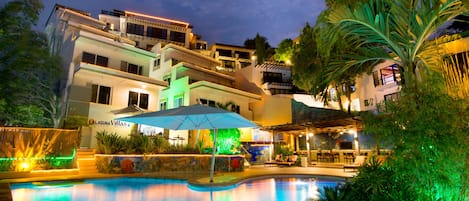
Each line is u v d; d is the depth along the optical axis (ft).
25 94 52.49
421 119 11.57
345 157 60.54
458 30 42.57
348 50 24.22
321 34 22.98
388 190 13.19
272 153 69.87
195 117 34.12
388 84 79.71
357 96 91.40
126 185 34.17
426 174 11.59
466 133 11.16
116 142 45.65
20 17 49.98
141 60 74.18
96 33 73.77
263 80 109.19
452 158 11.16
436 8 18.47
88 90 60.70
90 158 45.50
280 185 34.22
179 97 76.54
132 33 126.82
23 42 49.65
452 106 11.72
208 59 98.99
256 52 151.02
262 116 87.56
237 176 39.19
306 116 83.71
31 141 39.68
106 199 25.38
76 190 30.09
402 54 21.71
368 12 20.66
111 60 68.49
